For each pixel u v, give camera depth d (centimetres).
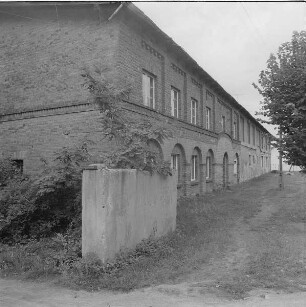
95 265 631
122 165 779
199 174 1927
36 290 591
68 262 669
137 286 593
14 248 802
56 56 1172
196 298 549
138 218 771
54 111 1147
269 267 680
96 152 1048
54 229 893
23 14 1247
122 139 824
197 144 1856
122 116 854
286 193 2191
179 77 1636
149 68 1311
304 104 1104
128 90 877
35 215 898
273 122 1144
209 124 2161
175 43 1400
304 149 1117
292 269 669
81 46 1132
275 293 564
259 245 858
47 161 1116
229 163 2581
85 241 658
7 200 906
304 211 1394
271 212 1414
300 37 1146
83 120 1091
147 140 852
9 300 551
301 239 916
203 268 692
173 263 700
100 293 573
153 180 858
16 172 1115
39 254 746
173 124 1521
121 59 1096
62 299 552
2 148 1245
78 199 862
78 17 1151
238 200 1769
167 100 1461
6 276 659
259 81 1166
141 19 1146
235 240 920
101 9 1080
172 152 1552
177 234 940
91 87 827
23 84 1227
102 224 644
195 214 1276
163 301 539
